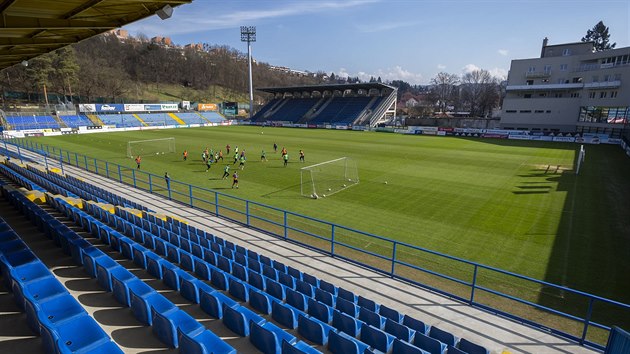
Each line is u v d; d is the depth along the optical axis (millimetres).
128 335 6871
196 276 10156
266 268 10445
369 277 11547
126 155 39156
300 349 6191
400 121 87125
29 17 10094
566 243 16281
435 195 24203
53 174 23672
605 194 24469
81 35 13766
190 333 6609
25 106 78812
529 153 43125
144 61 139000
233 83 161500
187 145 49219
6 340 6266
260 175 30156
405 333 7469
